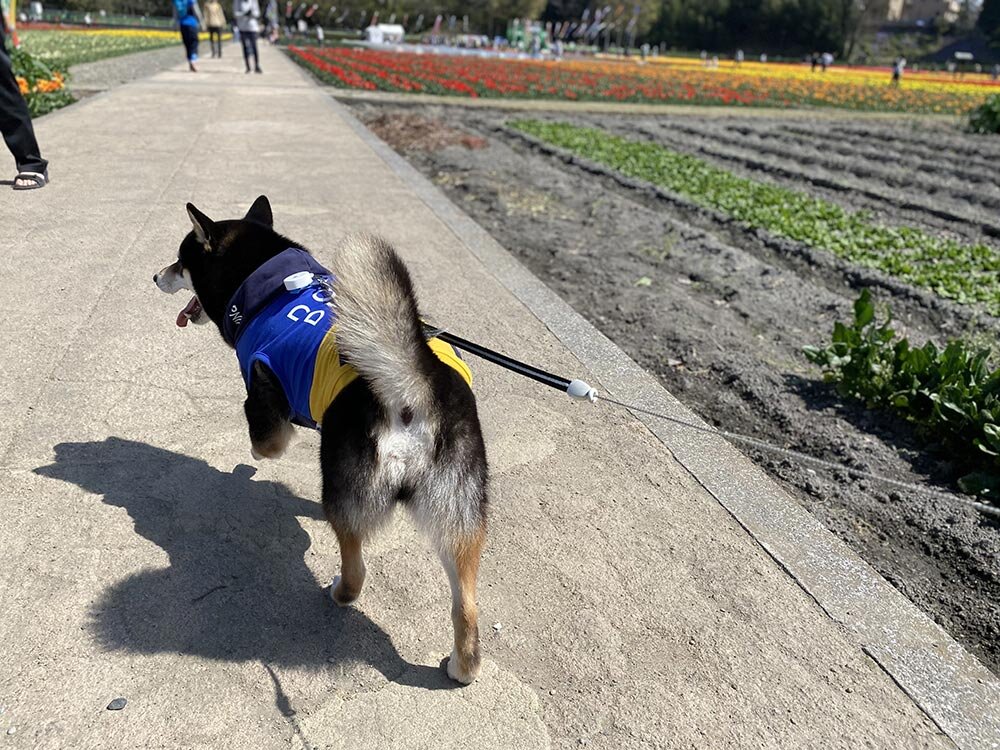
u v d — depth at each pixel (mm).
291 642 998
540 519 1263
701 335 2121
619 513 1289
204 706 896
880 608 1111
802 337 2189
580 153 4812
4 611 994
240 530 1191
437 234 2662
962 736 919
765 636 1052
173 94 5637
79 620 994
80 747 831
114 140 3744
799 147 5812
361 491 918
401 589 1101
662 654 1016
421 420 903
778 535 1252
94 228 2395
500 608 1077
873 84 13438
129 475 1285
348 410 918
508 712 919
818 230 3264
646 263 2771
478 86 8266
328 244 2461
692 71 14273
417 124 5152
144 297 1935
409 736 878
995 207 4102
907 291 2561
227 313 1141
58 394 1492
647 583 1137
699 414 1727
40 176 2779
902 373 1730
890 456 1575
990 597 1220
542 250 2859
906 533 1359
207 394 1552
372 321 857
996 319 2381
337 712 903
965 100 10875
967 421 1540
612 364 1797
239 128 4355
